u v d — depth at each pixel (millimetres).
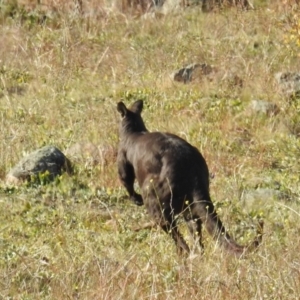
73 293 29891
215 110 54500
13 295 30062
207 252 32156
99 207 40062
